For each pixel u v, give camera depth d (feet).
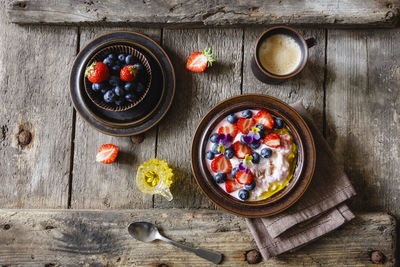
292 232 2.43
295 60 2.44
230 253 2.47
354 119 2.56
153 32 2.59
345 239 2.46
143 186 2.50
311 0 2.51
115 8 2.53
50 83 2.60
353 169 2.55
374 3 2.50
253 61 2.47
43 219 2.50
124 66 2.44
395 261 2.45
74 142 2.58
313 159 2.33
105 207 2.55
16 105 2.60
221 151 2.31
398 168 2.54
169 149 2.56
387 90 2.57
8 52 2.61
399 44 2.57
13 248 2.50
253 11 2.51
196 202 2.54
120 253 2.49
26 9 2.54
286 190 2.32
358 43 2.58
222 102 2.35
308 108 2.57
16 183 2.57
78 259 2.49
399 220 2.51
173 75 2.51
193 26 2.56
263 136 2.33
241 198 2.31
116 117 2.49
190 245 2.48
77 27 2.60
